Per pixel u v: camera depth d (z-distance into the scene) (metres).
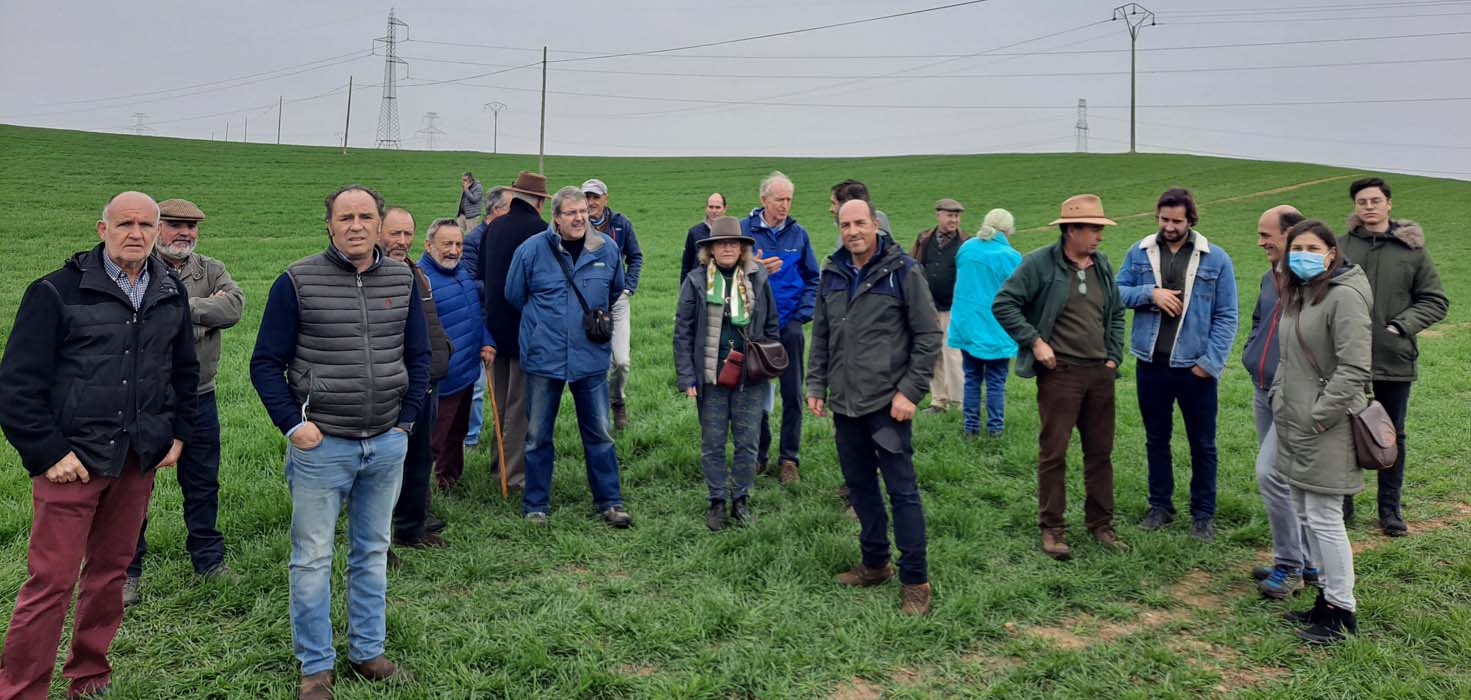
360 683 3.84
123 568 3.77
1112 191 39.47
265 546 5.21
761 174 47.69
